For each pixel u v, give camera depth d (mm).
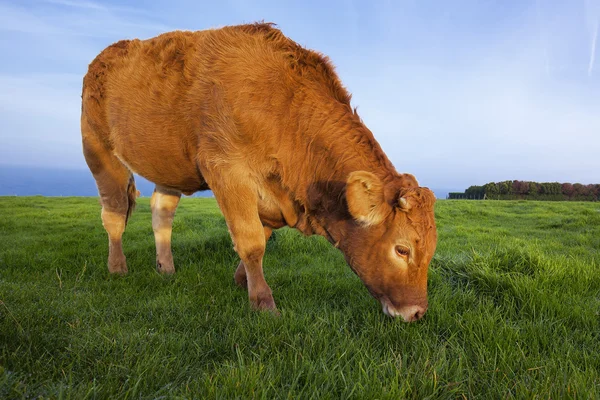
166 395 1849
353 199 2801
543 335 2729
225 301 3766
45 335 2396
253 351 2471
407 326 2896
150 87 4066
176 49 4027
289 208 3697
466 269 4281
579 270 4137
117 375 1990
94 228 9867
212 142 3584
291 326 2801
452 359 2389
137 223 11023
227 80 3541
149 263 5672
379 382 1960
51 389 1787
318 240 6945
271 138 3438
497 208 15641
